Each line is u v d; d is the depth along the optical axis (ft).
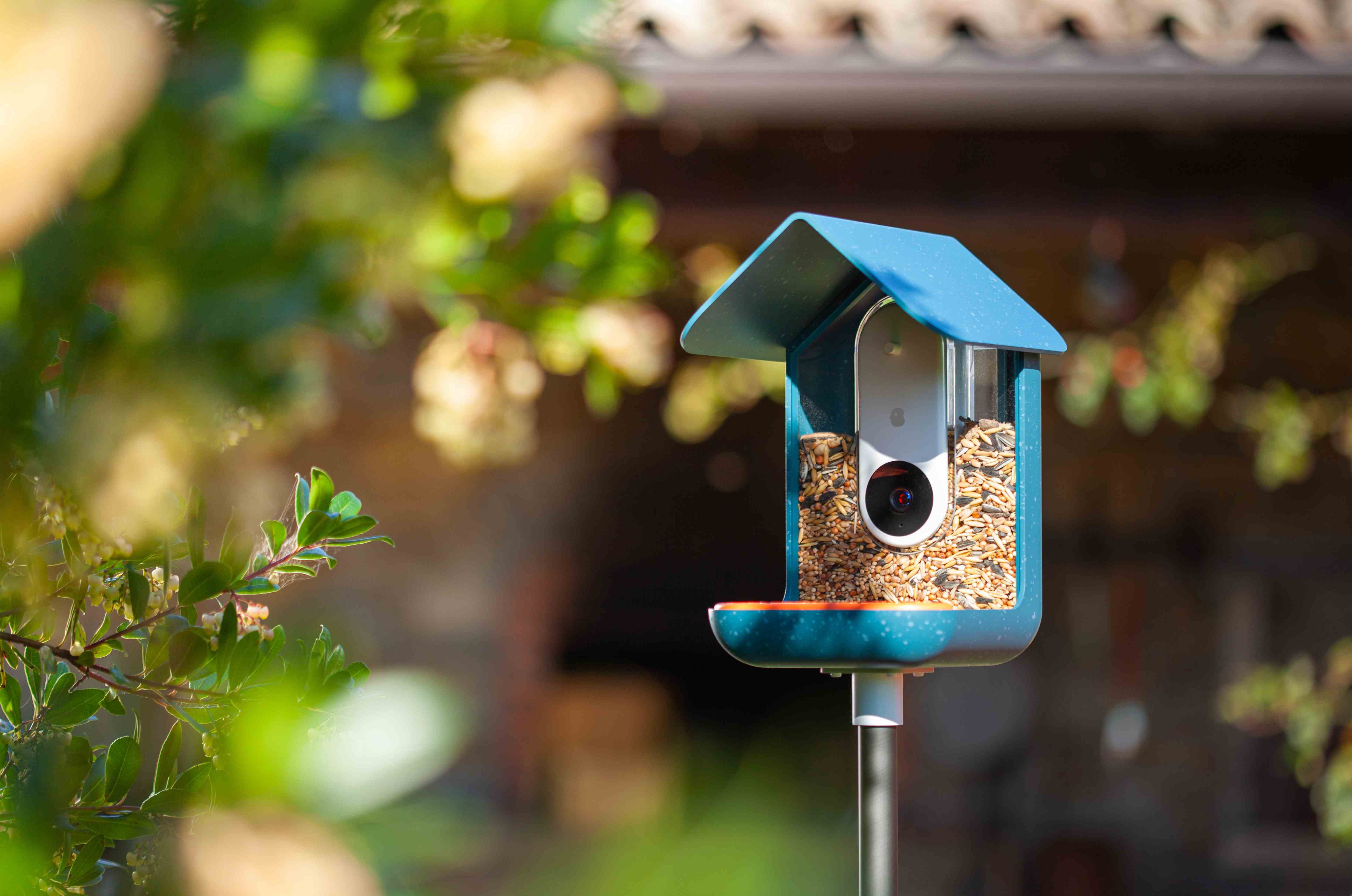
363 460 20.22
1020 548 7.06
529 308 4.83
